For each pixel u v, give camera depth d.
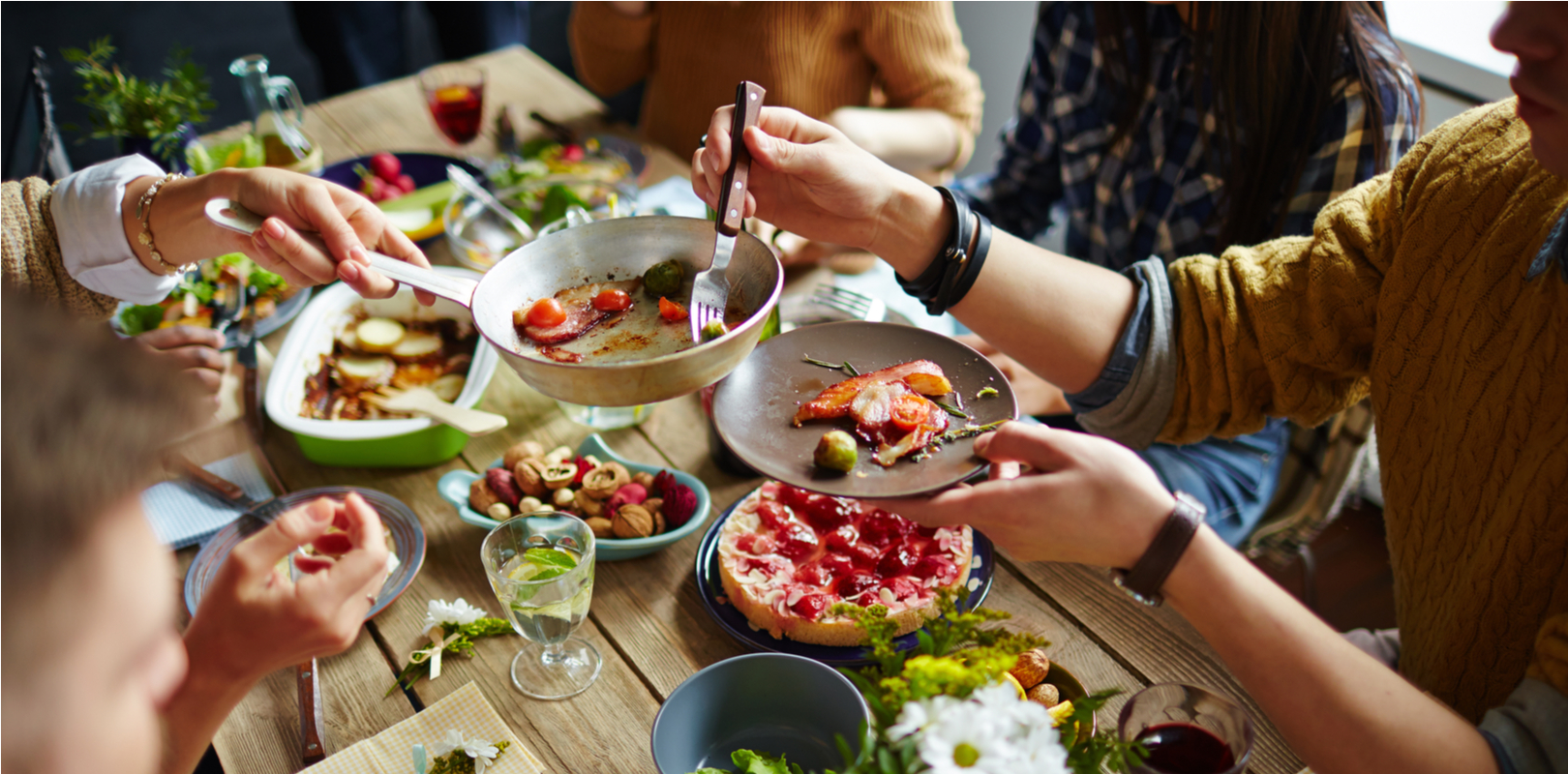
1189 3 1.48
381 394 1.39
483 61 2.44
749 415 1.01
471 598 1.13
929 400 1.01
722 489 1.27
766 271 0.95
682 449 1.34
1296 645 0.80
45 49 4.28
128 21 4.53
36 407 0.43
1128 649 1.03
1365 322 1.08
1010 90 3.38
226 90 4.20
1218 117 1.43
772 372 1.06
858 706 0.78
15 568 0.42
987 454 0.88
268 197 1.10
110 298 1.35
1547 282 0.89
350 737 0.97
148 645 0.50
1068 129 1.78
